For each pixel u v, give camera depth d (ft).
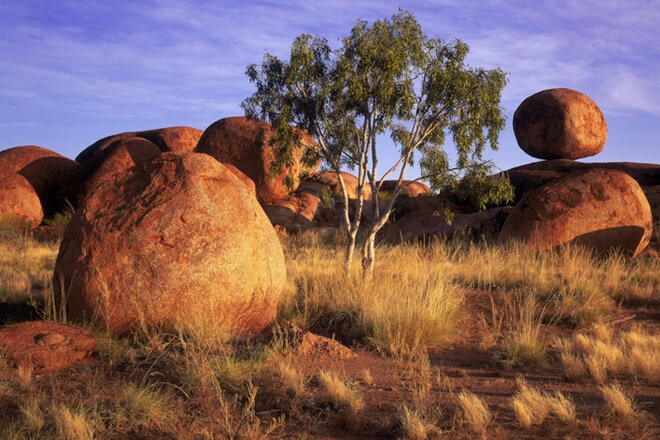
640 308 35.35
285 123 40.57
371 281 34.58
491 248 55.62
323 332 27.55
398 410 15.99
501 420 15.66
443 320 26.73
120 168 88.74
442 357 23.73
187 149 110.52
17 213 79.77
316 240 77.36
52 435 13.46
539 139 90.27
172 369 19.26
